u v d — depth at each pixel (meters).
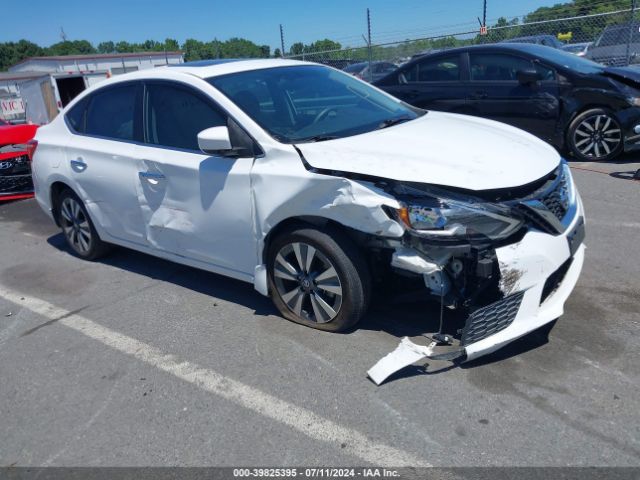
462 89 7.79
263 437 2.63
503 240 2.74
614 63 12.11
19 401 3.10
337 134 3.51
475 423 2.58
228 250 3.71
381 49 16.14
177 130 3.90
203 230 3.77
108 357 3.46
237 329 3.63
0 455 2.70
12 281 4.91
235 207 3.51
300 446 2.55
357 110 3.98
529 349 3.09
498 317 2.84
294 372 3.10
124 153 4.20
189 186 3.74
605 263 4.11
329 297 3.38
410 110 4.29
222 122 3.62
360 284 3.18
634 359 2.94
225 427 2.72
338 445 2.53
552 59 7.13
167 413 2.87
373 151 3.14
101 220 4.66
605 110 6.74
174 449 2.61
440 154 3.06
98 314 4.07
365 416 2.70
